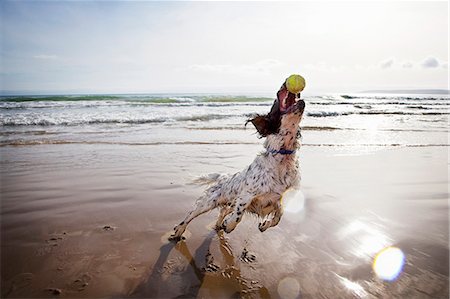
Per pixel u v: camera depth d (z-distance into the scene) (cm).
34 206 553
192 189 658
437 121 1927
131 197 607
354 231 473
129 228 479
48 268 371
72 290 334
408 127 1659
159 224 497
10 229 465
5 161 866
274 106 414
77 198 596
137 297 327
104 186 668
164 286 346
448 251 416
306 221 507
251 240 452
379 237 454
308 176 753
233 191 452
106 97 3709
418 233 465
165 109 2352
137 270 373
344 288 345
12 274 357
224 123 1670
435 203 586
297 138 422
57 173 759
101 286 342
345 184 693
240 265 389
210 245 438
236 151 1032
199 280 358
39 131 1366
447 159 954
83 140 1179
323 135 1388
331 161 912
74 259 391
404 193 639
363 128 1600
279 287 348
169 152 1005
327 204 575
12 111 2084
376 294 335
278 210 439
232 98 3669
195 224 506
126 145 1105
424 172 801
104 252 409
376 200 598
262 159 428
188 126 1559
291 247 430
